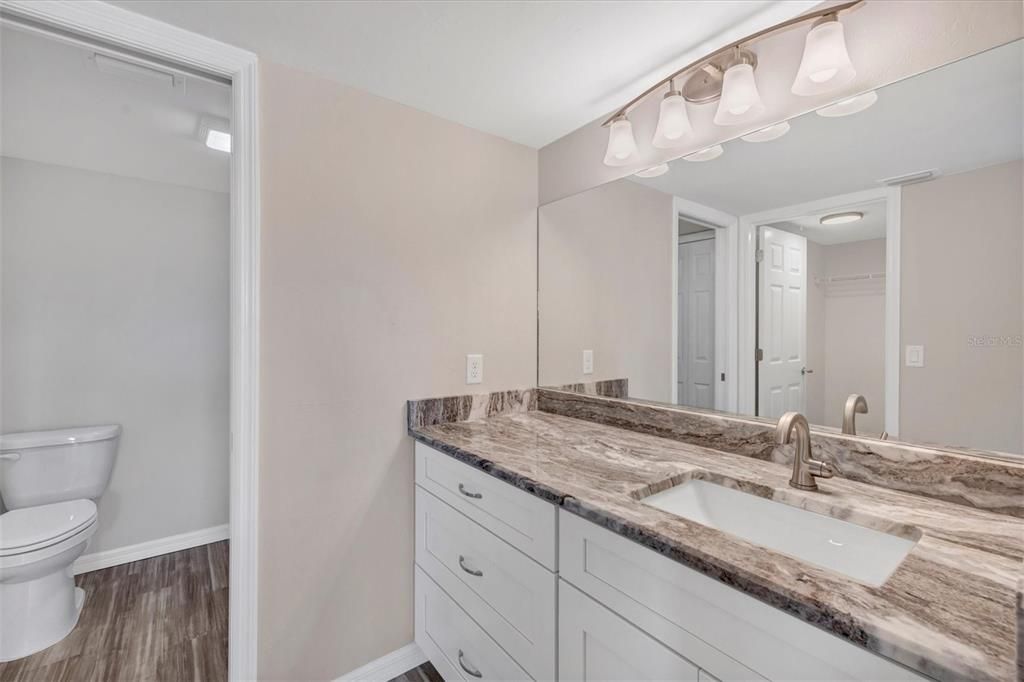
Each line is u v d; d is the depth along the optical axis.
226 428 2.69
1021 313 0.89
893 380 1.06
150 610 2.00
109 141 1.99
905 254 1.04
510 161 1.93
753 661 0.68
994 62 0.91
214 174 2.39
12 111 1.72
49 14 1.07
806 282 1.20
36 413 2.19
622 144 1.52
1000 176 0.91
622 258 1.67
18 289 2.16
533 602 1.09
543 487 1.05
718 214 1.39
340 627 1.50
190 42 1.23
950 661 0.50
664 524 0.85
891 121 1.04
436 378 1.71
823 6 1.13
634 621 0.85
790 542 1.00
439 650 1.50
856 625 0.57
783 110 1.22
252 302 1.32
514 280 1.94
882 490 1.04
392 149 1.60
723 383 1.40
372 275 1.55
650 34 1.26
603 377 1.75
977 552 0.75
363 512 1.55
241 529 1.33
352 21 1.20
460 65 1.40
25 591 1.71
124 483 2.40
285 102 1.38
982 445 0.94
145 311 2.46
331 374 1.48
